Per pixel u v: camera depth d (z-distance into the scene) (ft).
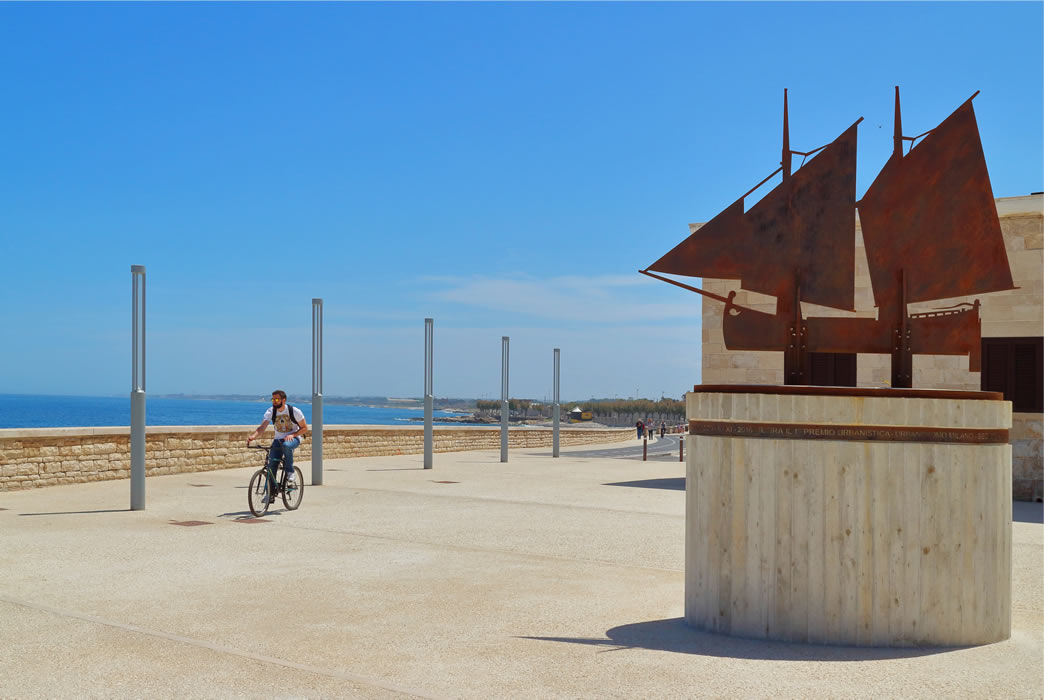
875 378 66.23
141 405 44.50
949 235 22.22
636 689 16.57
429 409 77.41
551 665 18.19
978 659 18.89
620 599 25.09
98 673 17.43
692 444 21.97
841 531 20.17
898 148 22.76
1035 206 62.85
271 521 41.06
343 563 30.27
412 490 57.11
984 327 63.77
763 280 22.62
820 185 22.70
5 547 32.76
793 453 20.49
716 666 18.16
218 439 68.18
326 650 19.31
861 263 65.31
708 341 71.31
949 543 20.13
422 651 19.27
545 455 107.34
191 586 26.08
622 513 46.32
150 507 45.29
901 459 20.15
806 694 16.26
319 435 59.98
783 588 20.45
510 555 32.55
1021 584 29.01
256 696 16.11
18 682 16.87
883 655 19.19
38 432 53.06
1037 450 62.23
